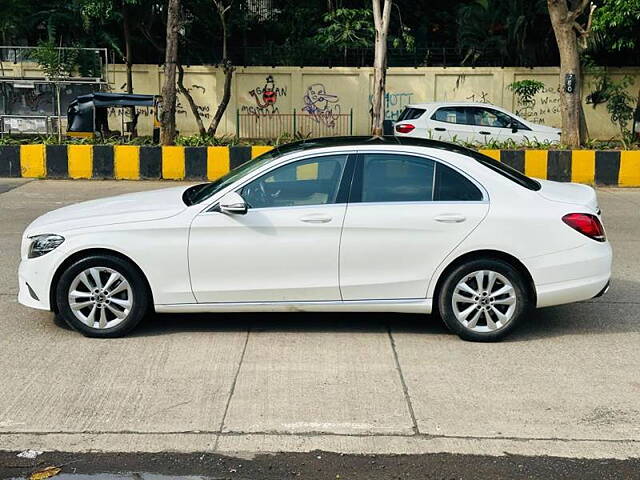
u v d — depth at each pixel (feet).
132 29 82.53
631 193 49.19
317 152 21.36
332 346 21.01
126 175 53.16
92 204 23.03
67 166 53.31
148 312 22.21
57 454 15.14
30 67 81.92
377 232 20.74
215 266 20.89
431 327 22.65
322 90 80.69
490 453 15.23
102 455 15.11
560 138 59.82
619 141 68.28
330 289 20.92
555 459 15.03
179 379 18.67
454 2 88.38
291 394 17.81
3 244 33.81
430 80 80.12
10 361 19.77
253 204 21.02
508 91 80.12
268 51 83.46
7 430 16.05
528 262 20.83
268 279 20.93
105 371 19.13
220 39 86.63
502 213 20.80
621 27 66.49
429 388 18.22
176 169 52.85
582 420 16.66
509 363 19.86
